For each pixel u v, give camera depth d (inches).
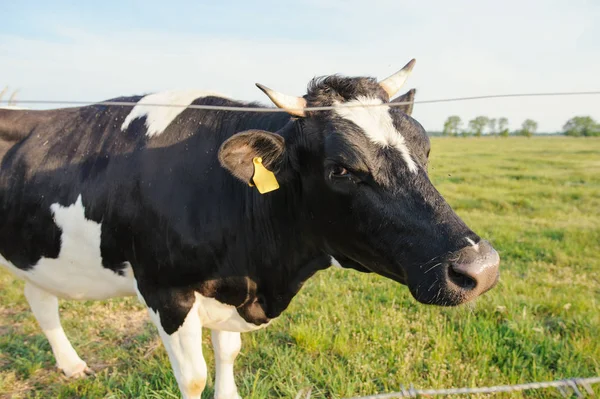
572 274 280.8
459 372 161.9
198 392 132.2
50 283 151.9
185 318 129.7
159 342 191.3
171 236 125.7
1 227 147.4
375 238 102.8
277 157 113.5
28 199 142.1
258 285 132.2
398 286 245.8
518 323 196.2
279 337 193.0
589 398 150.2
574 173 823.1
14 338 193.5
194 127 134.0
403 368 164.1
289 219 124.6
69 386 161.5
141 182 129.4
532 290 242.7
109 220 132.6
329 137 104.6
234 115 135.5
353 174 102.1
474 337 184.1
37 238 143.3
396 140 102.5
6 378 165.3
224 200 125.9
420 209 97.7
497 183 700.0
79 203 135.7
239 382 165.8
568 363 169.2
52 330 169.6
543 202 539.2
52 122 150.6
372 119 105.1
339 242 113.0
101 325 209.8
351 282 252.4
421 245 96.3
